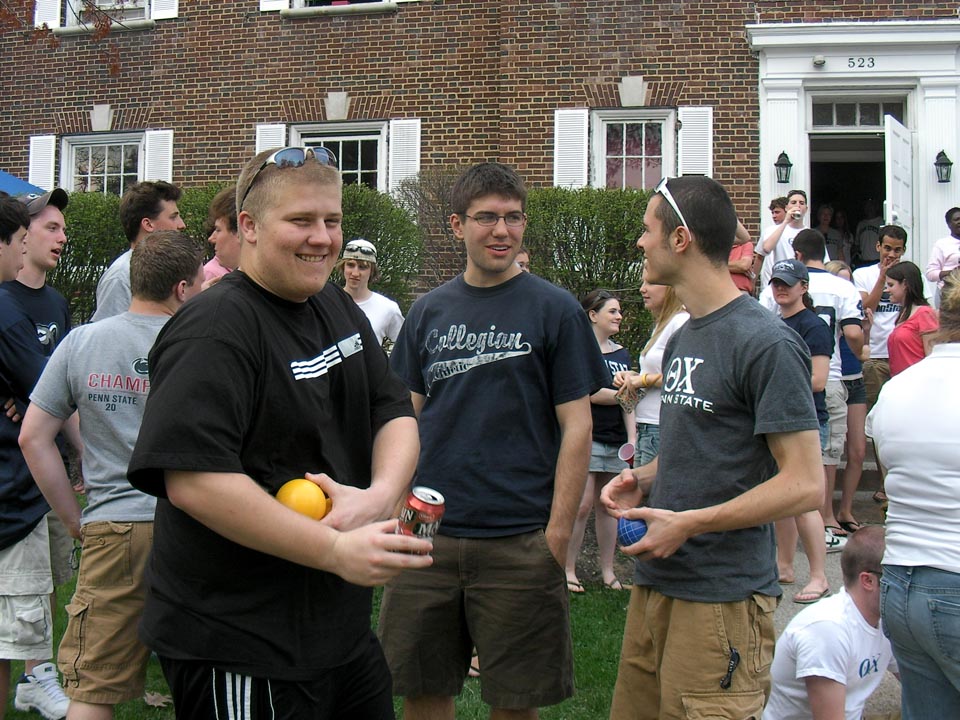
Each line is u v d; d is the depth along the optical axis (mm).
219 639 2016
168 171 12883
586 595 5570
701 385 2668
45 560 3771
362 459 2342
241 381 1981
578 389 3178
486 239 3213
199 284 3512
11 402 3742
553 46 11539
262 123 12617
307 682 2078
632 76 11383
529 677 3119
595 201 9195
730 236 2709
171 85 12914
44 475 3350
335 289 2432
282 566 2051
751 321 2613
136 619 3277
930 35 10711
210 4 12797
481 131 11977
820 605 3256
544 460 3230
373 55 12297
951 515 2715
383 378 2445
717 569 2645
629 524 2811
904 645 2842
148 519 3275
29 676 4094
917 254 10867
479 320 3248
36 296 4191
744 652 2625
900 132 10727
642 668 2879
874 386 7652
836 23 10820
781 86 11070
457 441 3217
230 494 1887
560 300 3234
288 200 2068
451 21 12094
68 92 13281
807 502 2473
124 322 3383
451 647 3242
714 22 11242
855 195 14430
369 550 1873
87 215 10117
